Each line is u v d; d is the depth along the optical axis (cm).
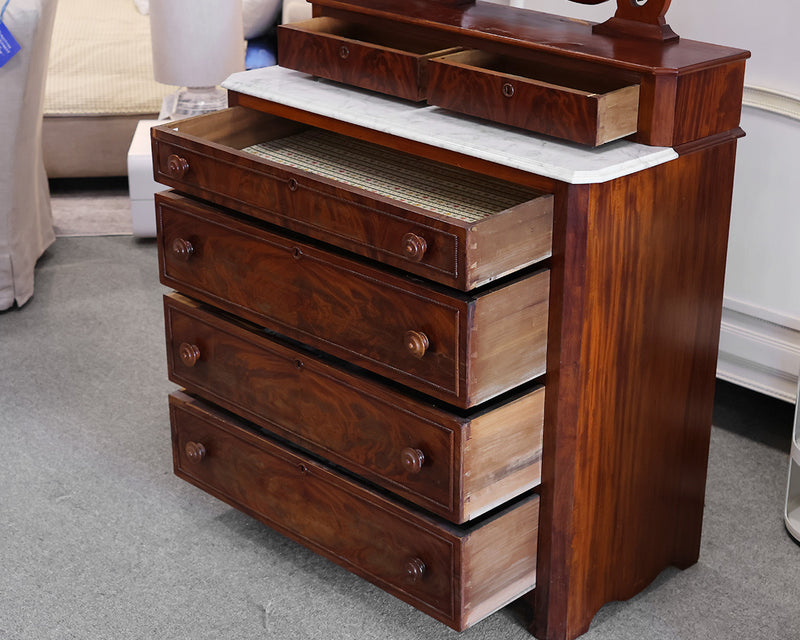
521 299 145
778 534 199
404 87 165
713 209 163
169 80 327
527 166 143
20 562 189
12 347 264
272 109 177
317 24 185
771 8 201
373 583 172
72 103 350
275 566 190
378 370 157
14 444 225
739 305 221
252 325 179
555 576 164
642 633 173
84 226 338
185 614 177
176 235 184
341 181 162
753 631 174
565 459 156
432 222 139
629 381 160
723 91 153
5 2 251
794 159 205
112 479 214
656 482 174
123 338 270
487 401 153
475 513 153
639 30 159
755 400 242
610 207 145
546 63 157
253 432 184
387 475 161
